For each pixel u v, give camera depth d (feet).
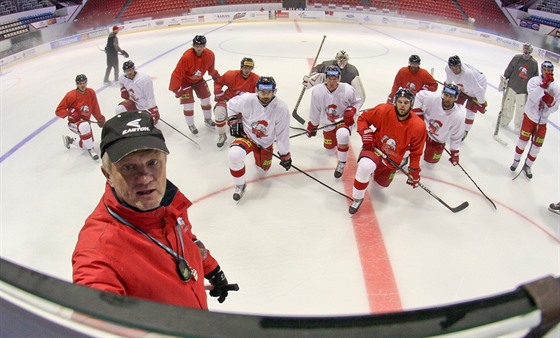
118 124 3.92
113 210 4.00
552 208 13.64
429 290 10.33
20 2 56.03
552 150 18.70
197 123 21.47
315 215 13.44
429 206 14.02
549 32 53.06
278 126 14.26
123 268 3.79
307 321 1.86
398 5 65.98
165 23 56.18
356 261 11.34
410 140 12.66
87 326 1.97
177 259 4.46
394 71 32.60
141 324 1.91
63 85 29.27
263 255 11.55
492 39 48.60
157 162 3.99
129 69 17.46
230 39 46.21
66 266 11.21
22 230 12.79
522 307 1.83
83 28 47.83
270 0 64.85
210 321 1.91
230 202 14.19
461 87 18.40
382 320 1.83
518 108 20.43
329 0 66.69
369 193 14.78
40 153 18.28
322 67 18.99
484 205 14.14
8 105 25.13
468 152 18.26
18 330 2.27
